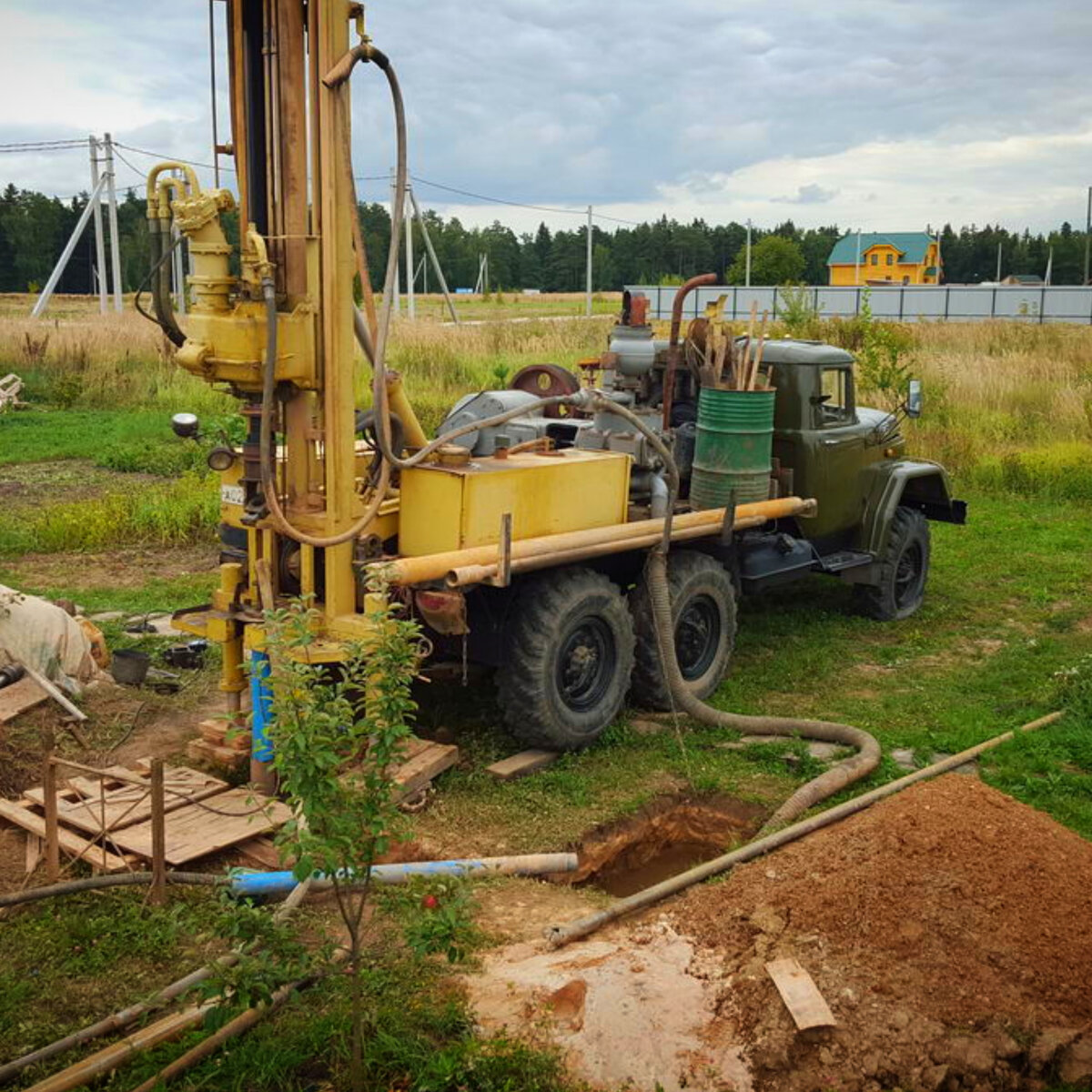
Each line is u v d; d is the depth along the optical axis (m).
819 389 8.18
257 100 5.36
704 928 4.16
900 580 9.16
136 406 20.58
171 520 10.98
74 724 6.21
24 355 23.12
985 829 4.50
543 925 4.44
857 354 19.03
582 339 27.23
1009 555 10.91
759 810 5.66
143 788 5.31
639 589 6.72
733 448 7.13
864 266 84.06
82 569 9.85
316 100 5.12
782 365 8.07
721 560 7.43
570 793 5.71
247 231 5.38
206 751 5.87
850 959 3.87
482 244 104.75
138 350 23.66
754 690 7.31
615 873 5.46
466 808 5.48
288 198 5.33
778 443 8.16
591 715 6.17
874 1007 3.68
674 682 6.54
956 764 5.98
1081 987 3.84
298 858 3.37
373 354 5.64
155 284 5.32
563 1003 3.80
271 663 3.59
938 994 3.76
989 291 43.97
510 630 5.87
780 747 6.27
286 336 5.25
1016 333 29.41
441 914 3.52
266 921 3.52
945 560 10.77
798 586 10.01
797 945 3.94
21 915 4.46
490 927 4.42
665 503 7.01
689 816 5.80
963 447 15.02
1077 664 7.49
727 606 7.17
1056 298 43.31
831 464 8.28
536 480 5.97
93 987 4.04
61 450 15.78
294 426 5.54
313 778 3.37
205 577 9.58
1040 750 6.13
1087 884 4.31
